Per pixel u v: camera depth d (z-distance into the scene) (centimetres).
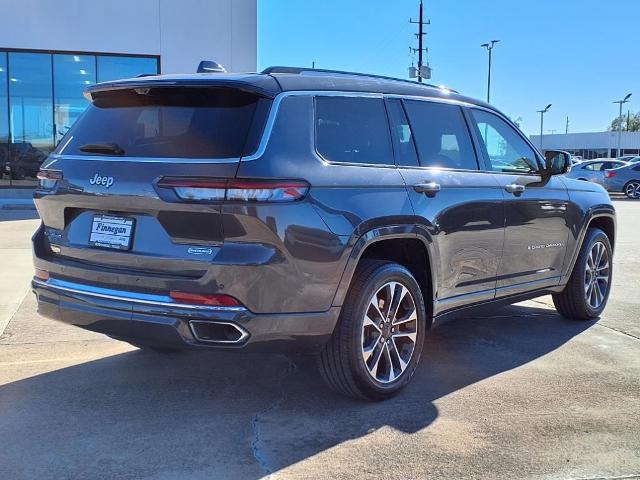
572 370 471
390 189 398
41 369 462
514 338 556
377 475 314
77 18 1773
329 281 358
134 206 353
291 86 373
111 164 366
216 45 1831
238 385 433
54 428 363
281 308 344
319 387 430
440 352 515
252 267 331
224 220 332
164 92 379
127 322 354
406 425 372
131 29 1794
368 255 417
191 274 340
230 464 324
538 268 541
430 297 438
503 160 522
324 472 317
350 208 368
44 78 1797
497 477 314
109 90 397
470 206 455
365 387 392
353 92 406
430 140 452
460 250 451
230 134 349
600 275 634
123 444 344
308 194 351
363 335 387
